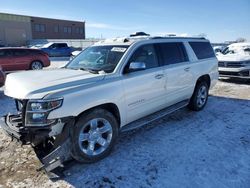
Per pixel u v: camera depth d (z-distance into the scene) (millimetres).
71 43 42875
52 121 3088
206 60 6062
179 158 3738
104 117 3631
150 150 4000
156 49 4688
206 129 4875
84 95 3342
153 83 4379
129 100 3975
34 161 3703
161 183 3146
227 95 7750
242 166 3502
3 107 6504
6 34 44938
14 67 12664
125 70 3957
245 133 4676
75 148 3359
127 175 3328
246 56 9641
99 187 3092
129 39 4602
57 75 3748
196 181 3168
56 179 3252
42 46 28828
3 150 4039
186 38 5695
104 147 3711
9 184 3154
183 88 5281
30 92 3113
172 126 5043
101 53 4422
